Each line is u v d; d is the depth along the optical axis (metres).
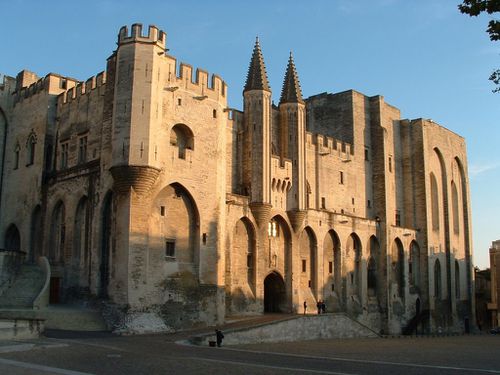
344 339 48.38
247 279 50.44
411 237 72.31
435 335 67.94
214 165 45.38
